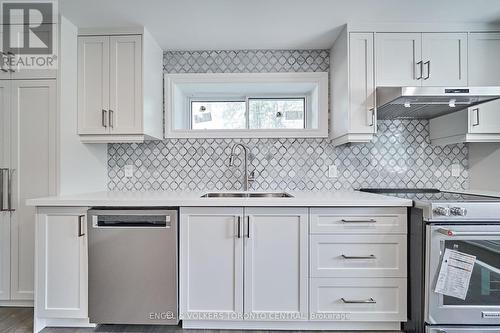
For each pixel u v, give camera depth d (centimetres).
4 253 207
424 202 163
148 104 222
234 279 178
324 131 249
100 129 217
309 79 250
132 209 178
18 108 206
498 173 218
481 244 160
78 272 180
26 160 206
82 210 181
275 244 178
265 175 251
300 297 178
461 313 159
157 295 177
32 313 201
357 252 177
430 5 188
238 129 251
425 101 190
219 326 185
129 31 215
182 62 253
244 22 208
